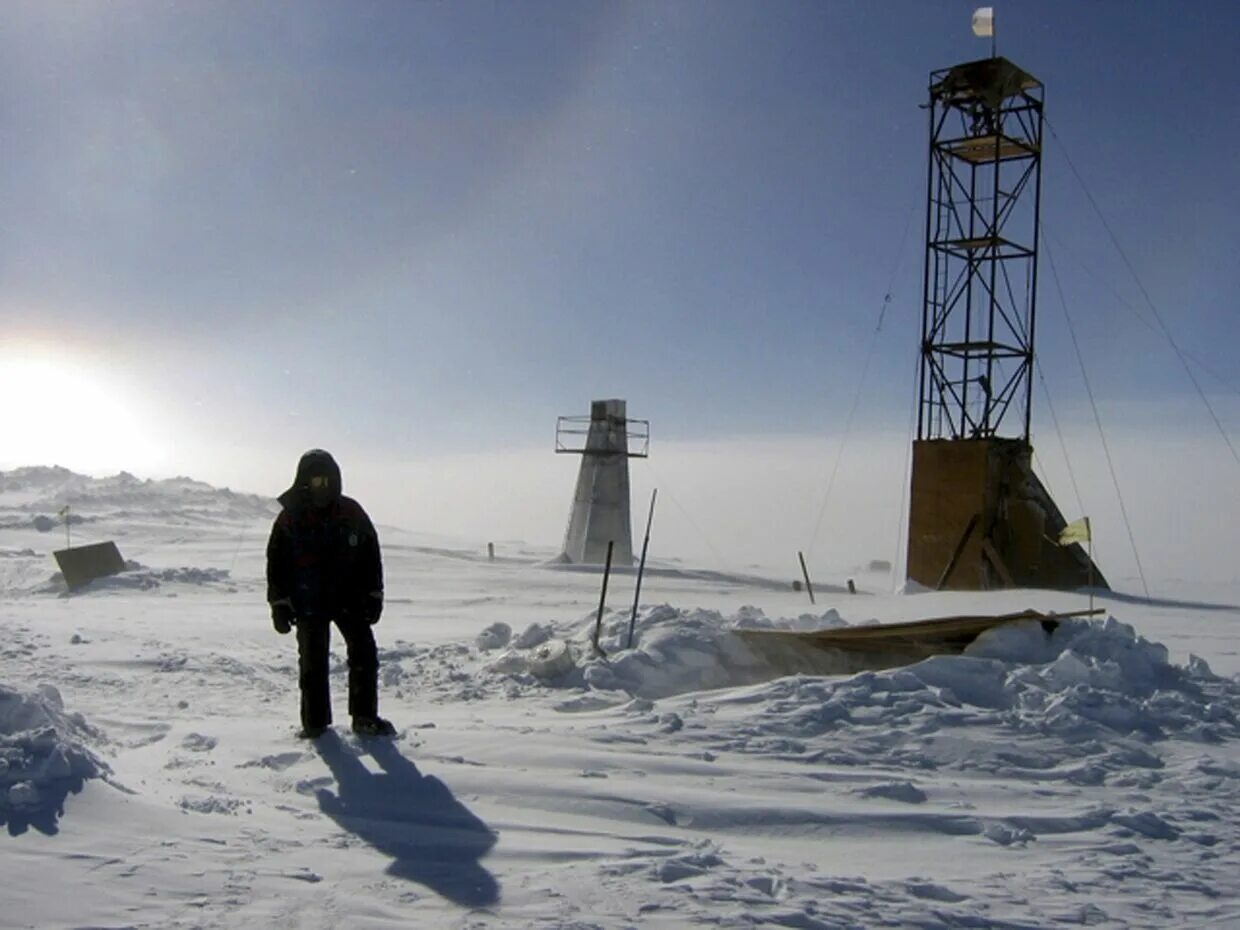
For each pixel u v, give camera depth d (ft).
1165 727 29.96
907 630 39.96
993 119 111.24
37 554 152.35
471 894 16.28
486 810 20.88
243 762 23.73
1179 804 23.27
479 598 99.14
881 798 22.99
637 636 39.65
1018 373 113.29
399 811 20.61
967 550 109.70
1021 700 31.42
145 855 16.96
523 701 33.19
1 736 20.07
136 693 34.19
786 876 17.72
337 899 15.80
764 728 28.19
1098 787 24.63
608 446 165.78
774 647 39.60
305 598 26.45
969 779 24.94
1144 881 18.49
